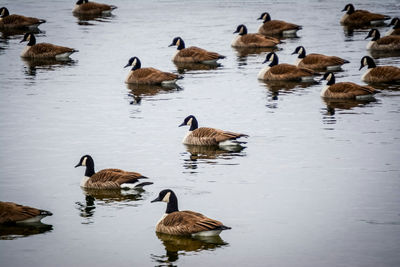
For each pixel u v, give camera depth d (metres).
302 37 46.62
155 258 15.08
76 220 17.17
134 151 22.73
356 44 43.69
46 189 19.23
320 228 16.45
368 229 16.34
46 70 36.31
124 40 44.56
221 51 42.09
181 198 18.42
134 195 18.94
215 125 25.86
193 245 15.75
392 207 17.64
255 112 27.92
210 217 17.11
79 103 29.39
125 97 30.69
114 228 16.73
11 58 39.41
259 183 19.58
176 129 25.50
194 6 60.75
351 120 26.47
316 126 25.69
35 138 24.16
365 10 57.28
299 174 20.30
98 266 14.73
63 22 51.47
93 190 19.30
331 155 22.09
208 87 32.81
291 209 17.62
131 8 59.47
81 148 23.02
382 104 29.08
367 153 22.23
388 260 14.75
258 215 17.27
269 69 34.56
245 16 54.94
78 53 40.62
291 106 28.97
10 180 19.89
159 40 44.69
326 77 31.25
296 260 14.84
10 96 30.44
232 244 15.72
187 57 38.75
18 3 61.53
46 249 15.56
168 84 33.53
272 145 23.34
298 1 64.56
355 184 19.38
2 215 16.61
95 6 55.22
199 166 21.19
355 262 14.68
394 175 20.05
